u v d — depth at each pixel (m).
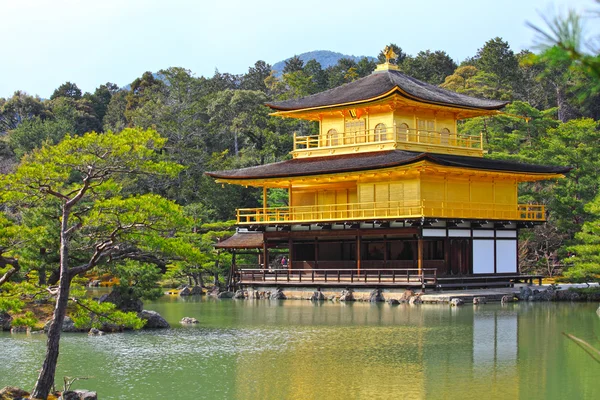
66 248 28.98
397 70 80.88
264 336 44.28
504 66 133.00
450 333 44.25
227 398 29.47
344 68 167.50
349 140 74.69
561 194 77.50
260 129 120.56
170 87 137.38
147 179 105.44
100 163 30.89
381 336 43.62
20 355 38.09
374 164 65.81
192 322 50.62
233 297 73.12
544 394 29.62
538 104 131.12
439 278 63.56
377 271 68.62
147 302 68.25
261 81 170.00
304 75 141.75
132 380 32.56
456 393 29.86
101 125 164.38
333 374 33.44
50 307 49.00
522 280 73.56
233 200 106.62
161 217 32.34
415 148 72.19
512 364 35.25
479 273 68.88
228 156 125.62
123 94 171.38
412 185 67.06
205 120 132.25
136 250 34.41
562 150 82.00
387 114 72.19
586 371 33.66
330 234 71.00
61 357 37.66
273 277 72.69
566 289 64.06
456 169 66.00
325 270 68.56
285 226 73.56
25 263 33.78
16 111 154.50
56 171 30.58
